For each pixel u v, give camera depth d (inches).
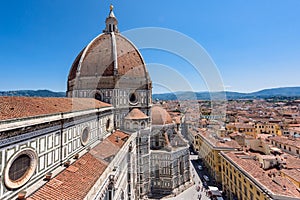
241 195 1999.3
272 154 2628.0
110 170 1322.6
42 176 1001.5
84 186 1026.1
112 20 3316.9
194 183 2647.6
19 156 847.1
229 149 2682.1
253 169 1957.4
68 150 1278.3
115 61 2527.1
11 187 795.4
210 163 2881.4
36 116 944.3
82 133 1512.1
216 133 2842.0
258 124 4744.1
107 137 1973.4
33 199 823.7
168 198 2261.3
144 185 2320.4
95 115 1790.1
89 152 1488.7
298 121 4970.5
